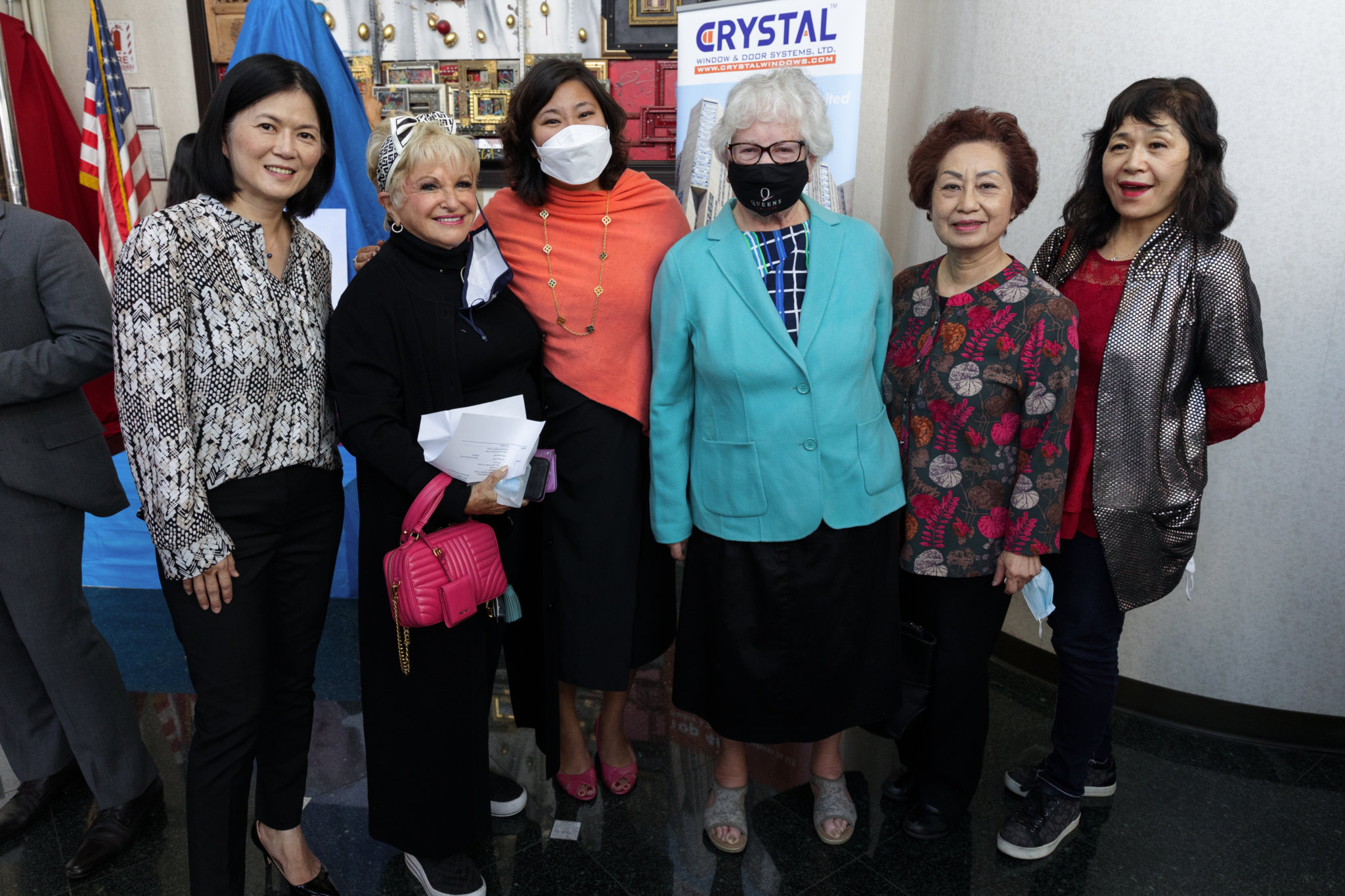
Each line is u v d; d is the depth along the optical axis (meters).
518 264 1.69
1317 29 1.82
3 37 3.36
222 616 1.39
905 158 2.96
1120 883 1.71
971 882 1.71
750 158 1.46
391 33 3.69
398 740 1.54
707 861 1.76
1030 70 2.27
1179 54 1.98
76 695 1.69
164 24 3.75
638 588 1.79
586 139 1.56
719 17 2.58
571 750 1.94
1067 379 1.50
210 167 1.36
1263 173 1.93
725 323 1.52
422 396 1.47
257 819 1.64
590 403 1.68
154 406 1.27
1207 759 2.11
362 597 1.55
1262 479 2.06
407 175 1.41
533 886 1.69
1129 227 1.62
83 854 1.71
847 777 2.04
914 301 1.66
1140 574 1.63
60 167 3.70
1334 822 1.89
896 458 1.65
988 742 2.17
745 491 1.56
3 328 1.53
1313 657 2.10
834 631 1.61
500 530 1.59
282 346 1.41
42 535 1.62
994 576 1.65
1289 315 1.97
